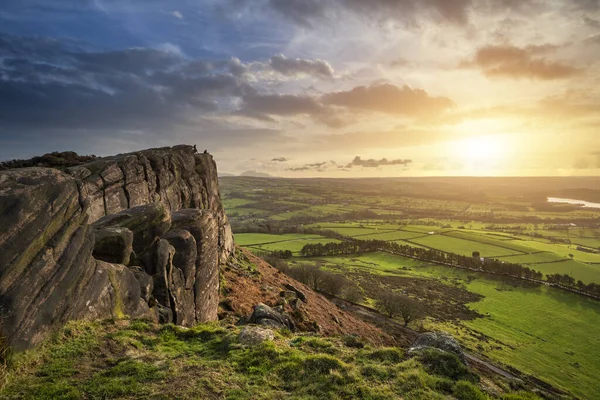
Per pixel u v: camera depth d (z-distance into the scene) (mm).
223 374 11953
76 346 12953
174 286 21312
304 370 12383
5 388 10141
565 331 83188
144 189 33406
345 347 15289
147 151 38750
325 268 118250
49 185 14383
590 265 135625
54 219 14258
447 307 93812
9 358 10898
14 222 12430
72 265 14633
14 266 11938
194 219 26188
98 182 27578
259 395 10844
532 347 73938
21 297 11906
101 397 10172
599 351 74062
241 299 33688
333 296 82938
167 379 11430
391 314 75688
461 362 13797
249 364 12773
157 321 18234
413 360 13438
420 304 92688
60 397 10016
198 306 24234
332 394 11000
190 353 13664
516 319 88875
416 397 11289
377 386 11703
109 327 14984
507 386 13078
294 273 83812
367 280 109375
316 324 33812
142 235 21406
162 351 13570
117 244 18688
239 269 45906
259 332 15523
